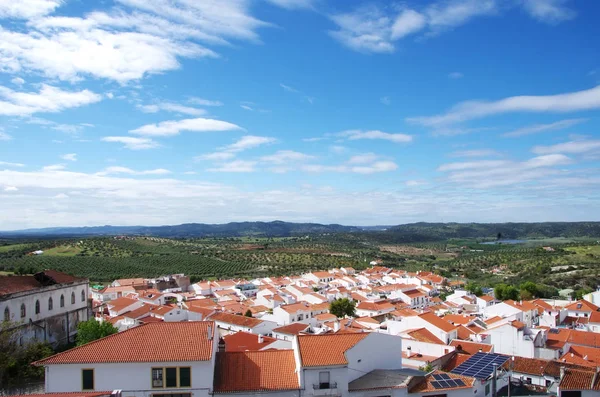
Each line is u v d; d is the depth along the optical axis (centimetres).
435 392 4441
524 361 6712
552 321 10925
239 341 7038
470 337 7931
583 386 5122
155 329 4509
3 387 5041
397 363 4897
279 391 4122
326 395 4150
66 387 4022
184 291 18912
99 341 4306
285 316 12325
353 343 4594
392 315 12225
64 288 8900
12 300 7412
